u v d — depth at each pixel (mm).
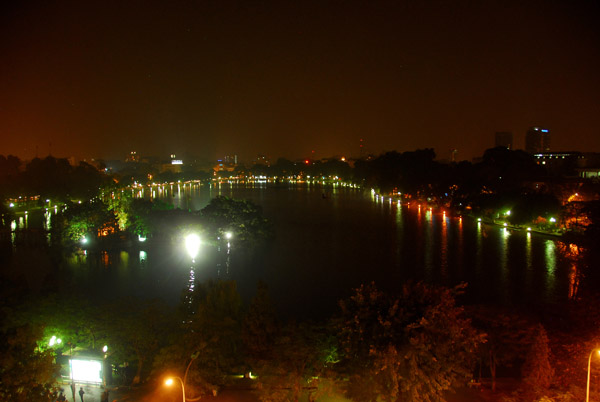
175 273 62906
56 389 27078
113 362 30562
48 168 149625
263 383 26703
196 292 35344
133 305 32812
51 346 29250
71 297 33031
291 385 26078
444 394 28281
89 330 30250
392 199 176500
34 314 30156
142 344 30203
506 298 50875
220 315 32281
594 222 75500
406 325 23375
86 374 29359
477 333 27703
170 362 27875
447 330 23078
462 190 125188
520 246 80938
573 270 62969
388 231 98938
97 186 155750
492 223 108812
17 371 23500
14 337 24406
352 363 24766
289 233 96562
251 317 29344
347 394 25219
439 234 94500
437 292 24781
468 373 23391
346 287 56125
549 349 27578
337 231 99062
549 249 77938
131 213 85438
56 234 77312
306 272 63531
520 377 32438
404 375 22656
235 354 30016
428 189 149625
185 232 81688
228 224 83000
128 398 27734
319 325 28000
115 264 67750
